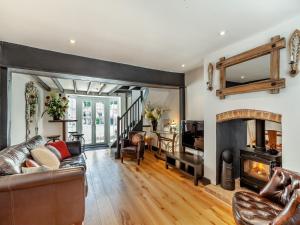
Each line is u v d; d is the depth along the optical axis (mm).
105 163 4672
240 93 2619
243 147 3260
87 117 7930
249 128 3369
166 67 4039
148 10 1851
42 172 1719
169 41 2645
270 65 2211
